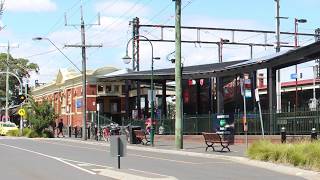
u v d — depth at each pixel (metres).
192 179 16.25
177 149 30.80
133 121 49.50
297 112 30.08
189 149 30.80
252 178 16.69
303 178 17.00
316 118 28.61
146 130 41.75
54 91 85.44
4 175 17.48
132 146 35.41
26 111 59.00
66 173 18.08
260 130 33.06
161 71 49.94
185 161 23.34
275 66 35.25
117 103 70.81
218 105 42.81
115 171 17.72
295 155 20.59
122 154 18.62
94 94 69.06
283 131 26.39
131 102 71.19
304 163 20.05
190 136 39.84
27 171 18.80
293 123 30.31
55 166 20.69
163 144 37.81
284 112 31.19
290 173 18.48
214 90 54.84
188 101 56.75
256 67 35.72
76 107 72.25
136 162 22.70
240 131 34.97
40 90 95.06
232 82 52.03
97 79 68.50
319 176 17.52
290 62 35.12
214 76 40.75
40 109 56.84
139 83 55.19
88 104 68.62
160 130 45.25
